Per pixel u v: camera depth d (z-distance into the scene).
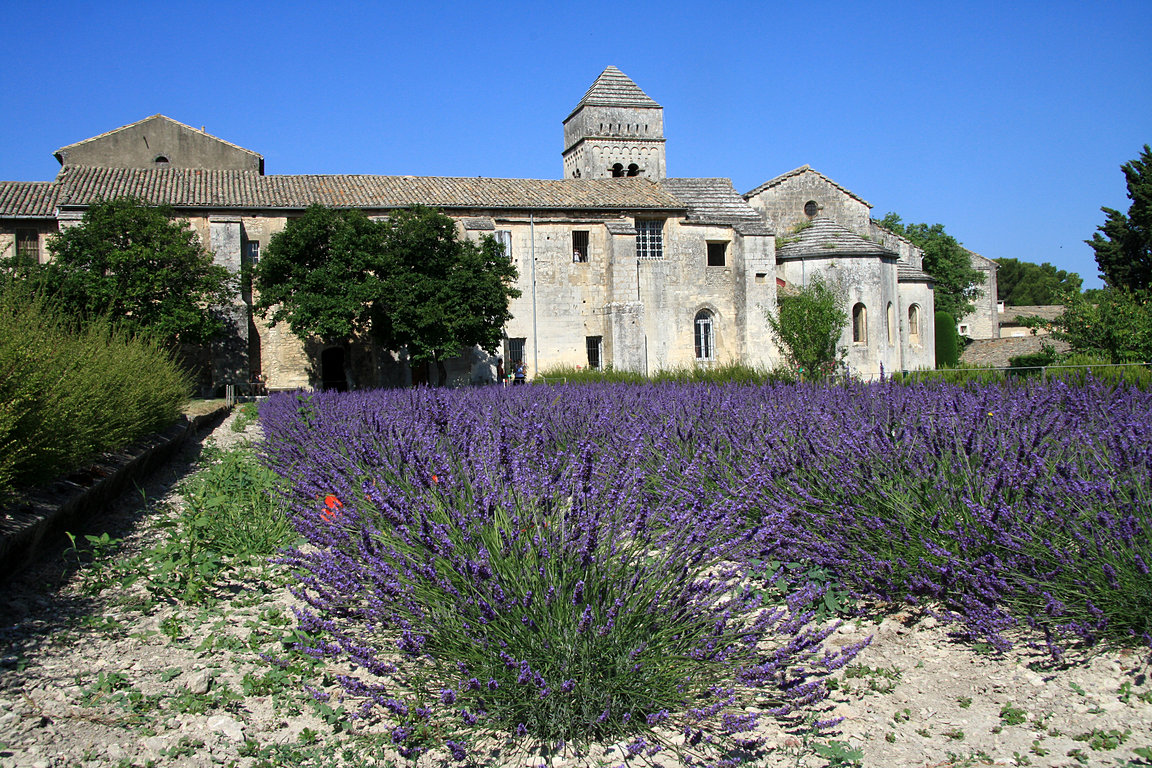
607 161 49.78
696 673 3.73
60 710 3.85
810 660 4.32
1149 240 43.03
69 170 33.41
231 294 29.55
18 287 8.75
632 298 35.91
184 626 5.12
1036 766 3.31
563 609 3.65
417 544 4.10
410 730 3.57
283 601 5.61
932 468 5.32
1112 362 20.05
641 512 4.40
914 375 15.29
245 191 33.34
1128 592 4.18
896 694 4.05
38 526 6.25
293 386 32.53
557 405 9.87
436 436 6.42
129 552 6.80
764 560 5.43
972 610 4.61
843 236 38.47
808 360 28.70
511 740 3.64
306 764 3.45
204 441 16.06
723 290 38.34
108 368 9.88
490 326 30.16
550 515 4.08
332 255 28.50
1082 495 4.60
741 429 7.19
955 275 55.53
